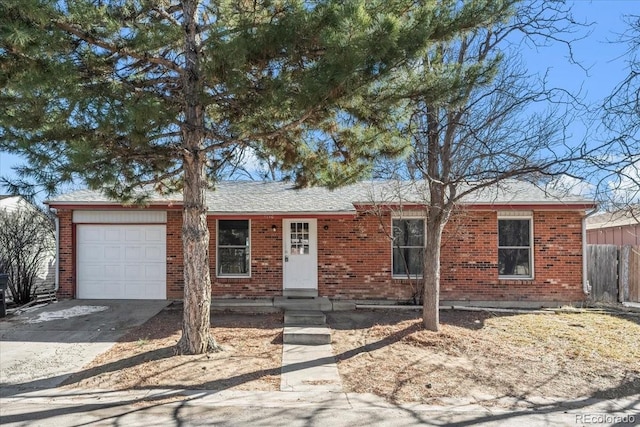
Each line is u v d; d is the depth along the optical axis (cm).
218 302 1125
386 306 1139
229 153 834
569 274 1187
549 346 777
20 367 659
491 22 593
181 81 687
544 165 682
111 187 755
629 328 924
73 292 1212
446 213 852
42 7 466
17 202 1517
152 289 1218
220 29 547
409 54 510
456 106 642
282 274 1213
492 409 511
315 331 823
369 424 464
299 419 475
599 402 536
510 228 1209
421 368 654
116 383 583
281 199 1285
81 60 559
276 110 590
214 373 618
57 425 455
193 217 697
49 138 569
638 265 1234
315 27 502
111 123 530
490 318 1016
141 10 629
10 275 1295
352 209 1173
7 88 530
